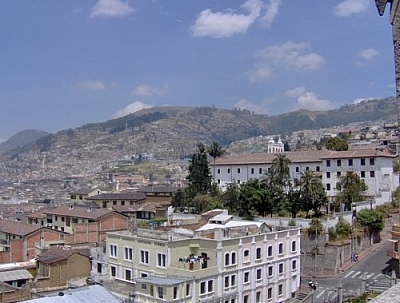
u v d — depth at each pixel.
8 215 161.50
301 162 124.62
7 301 61.94
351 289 76.19
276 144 179.62
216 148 145.25
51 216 132.12
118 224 117.31
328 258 89.94
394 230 78.88
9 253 101.50
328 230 92.12
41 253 88.31
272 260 80.56
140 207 145.38
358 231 95.31
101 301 55.00
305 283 87.06
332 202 109.81
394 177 116.00
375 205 104.25
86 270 82.75
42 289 74.06
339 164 116.50
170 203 146.38
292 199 105.69
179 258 72.06
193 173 134.12
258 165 134.12
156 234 77.62
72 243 105.50
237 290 74.06
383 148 125.81
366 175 112.50
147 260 74.19
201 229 80.69
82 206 139.62
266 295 79.00
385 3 14.41
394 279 73.44
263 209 107.00
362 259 91.69
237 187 123.38
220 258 71.62
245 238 75.94
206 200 121.12
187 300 66.00
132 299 65.25
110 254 80.94
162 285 63.47
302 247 94.00
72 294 55.59
